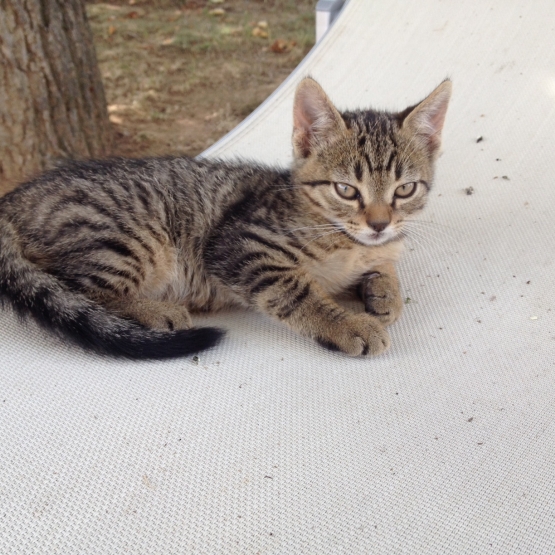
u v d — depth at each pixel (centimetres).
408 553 26
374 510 28
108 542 26
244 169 44
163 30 114
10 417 31
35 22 64
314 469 29
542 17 62
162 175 42
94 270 38
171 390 33
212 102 92
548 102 56
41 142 68
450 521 27
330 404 32
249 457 30
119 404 32
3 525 27
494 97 57
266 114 58
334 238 40
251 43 110
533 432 31
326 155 40
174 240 41
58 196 40
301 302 38
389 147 40
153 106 91
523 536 27
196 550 26
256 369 35
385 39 62
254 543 27
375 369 35
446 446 30
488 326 37
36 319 36
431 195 50
